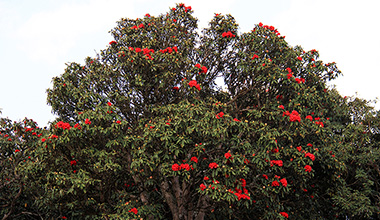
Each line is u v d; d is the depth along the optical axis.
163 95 10.51
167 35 11.40
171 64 10.02
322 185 12.24
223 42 11.47
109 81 10.05
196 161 8.67
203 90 11.23
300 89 10.52
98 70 10.19
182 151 8.63
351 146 13.82
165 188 10.62
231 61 11.63
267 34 11.56
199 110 8.95
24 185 11.27
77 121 10.27
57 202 9.86
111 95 9.74
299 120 9.55
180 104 9.52
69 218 11.71
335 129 14.60
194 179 9.34
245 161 8.86
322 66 11.55
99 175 9.26
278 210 10.16
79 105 9.46
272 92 11.07
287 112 9.76
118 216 8.91
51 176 8.86
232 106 11.61
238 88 11.62
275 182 9.31
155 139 8.84
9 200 11.93
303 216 11.92
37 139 11.05
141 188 10.21
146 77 10.09
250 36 11.44
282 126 10.14
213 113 8.75
